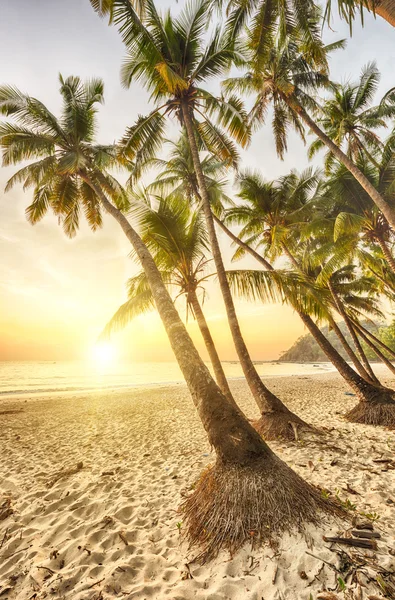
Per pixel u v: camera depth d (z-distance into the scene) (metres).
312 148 12.43
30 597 2.29
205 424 3.34
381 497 3.41
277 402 6.57
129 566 2.55
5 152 7.81
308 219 11.03
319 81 8.91
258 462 3.02
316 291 7.13
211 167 10.57
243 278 7.03
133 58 6.55
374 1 3.62
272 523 2.59
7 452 6.87
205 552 2.55
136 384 33.03
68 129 8.66
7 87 7.64
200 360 3.75
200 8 6.56
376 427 7.20
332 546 2.38
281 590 2.05
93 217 9.91
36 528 3.42
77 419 11.41
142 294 7.04
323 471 4.32
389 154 9.62
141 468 5.26
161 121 7.46
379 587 1.99
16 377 44.25
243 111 7.60
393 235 10.05
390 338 37.88
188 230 7.24
